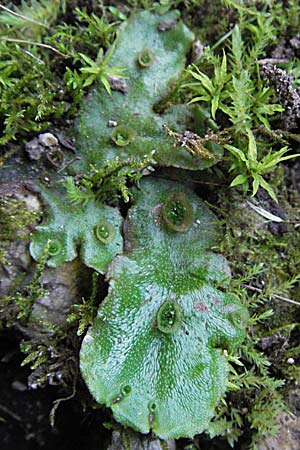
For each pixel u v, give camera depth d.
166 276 0.07
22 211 0.07
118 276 0.07
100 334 0.06
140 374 0.06
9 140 0.07
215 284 0.07
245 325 0.07
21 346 0.07
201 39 0.08
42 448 0.08
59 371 0.07
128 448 0.07
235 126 0.07
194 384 0.06
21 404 0.08
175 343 0.07
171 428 0.06
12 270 0.07
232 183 0.07
